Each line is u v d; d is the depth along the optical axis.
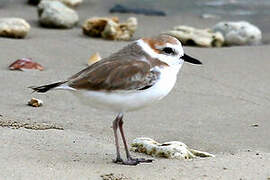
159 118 12.05
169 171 8.93
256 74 15.20
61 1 21.06
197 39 17.69
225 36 18.50
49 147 9.74
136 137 10.89
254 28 18.61
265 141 10.95
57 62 15.28
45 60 15.38
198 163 9.36
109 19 18.14
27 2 21.81
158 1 23.03
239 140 10.97
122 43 17.42
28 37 17.45
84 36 18.03
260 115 12.39
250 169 9.11
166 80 8.98
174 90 13.77
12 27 17.08
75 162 9.09
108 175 8.59
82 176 8.51
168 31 18.16
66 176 8.46
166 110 12.55
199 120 12.03
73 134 10.62
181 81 14.38
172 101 13.09
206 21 20.41
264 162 9.50
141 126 11.54
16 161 8.91
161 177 8.66
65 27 18.83
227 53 17.11
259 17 20.94
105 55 16.03
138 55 9.07
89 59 15.24
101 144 10.23
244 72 15.31
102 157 9.49
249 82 14.54
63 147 9.82
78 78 8.80
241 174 8.88
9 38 17.09
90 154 9.59
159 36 9.25
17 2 21.75
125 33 17.91
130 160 9.26
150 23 19.98
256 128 11.64
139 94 8.81
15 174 8.41
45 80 13.83
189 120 12.01
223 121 12.02
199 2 22.94
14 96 12.70
